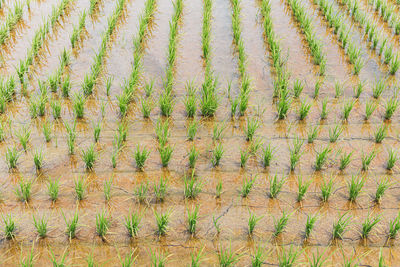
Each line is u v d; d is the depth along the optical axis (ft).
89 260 9.35
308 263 10.02
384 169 13.03
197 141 14.17
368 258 10.21
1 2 24.38
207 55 18.86
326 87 17.21
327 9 23.97
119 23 22.61
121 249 10.32
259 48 20.49
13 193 11.73
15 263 9.84
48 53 19.36
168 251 10.31
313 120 15.28
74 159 13.12
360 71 18.42
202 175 12.75
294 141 14.17
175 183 12.40
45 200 11.59
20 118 14.87
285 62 19.02
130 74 17.87
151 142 14.05
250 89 16.89
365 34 21.61
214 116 15.47
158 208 11.54
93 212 11.32
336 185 12.41
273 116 15.48
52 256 10.04
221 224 11.11
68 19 22.84
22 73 16.39
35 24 22.04
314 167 13.10
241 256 10.22
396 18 23.25
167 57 19.34
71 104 15.83
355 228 11.02
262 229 11.00
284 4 25.66
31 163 12.84
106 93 16.63
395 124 15.06
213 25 22.76
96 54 17.99
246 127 14.88
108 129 14.58
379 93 16.30
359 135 14.52
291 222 11.21
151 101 16.11
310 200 11.91
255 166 13.14
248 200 11.89
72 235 10.52
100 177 12.50
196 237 10.71
